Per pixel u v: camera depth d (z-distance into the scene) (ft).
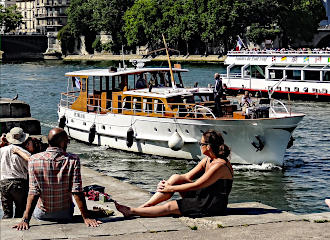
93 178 53.06
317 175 76.02
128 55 499.51
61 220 29.40
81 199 28.40
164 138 83.05
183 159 82.64
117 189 48.57
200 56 437.99
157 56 469.57
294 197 66.08
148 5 459.32
